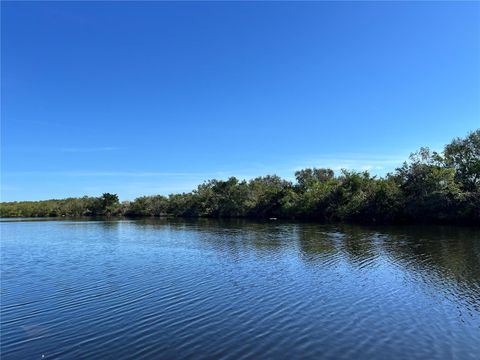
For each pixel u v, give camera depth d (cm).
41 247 5250
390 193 8306
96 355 1486
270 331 1706
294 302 2159
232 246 4775
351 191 9669
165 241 5681
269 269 3153
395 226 7325
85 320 1912
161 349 1527
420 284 2530
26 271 3297
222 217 14338
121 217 18038
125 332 1730
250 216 13700
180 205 16888
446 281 2594
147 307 2114
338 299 2209
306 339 1608
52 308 2136
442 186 7425
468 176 7675
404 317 1877
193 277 2883
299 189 12506
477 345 1534
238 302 2177
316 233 6256
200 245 4997
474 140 7619
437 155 7956
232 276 2894
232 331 1712
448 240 4831
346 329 1720
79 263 3716
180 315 1959
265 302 2169
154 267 3369
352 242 4856
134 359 1439
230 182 14988
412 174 8106
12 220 15912
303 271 3039
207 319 1888
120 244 5434
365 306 2067
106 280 2844
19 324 1873
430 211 7625
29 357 1485
